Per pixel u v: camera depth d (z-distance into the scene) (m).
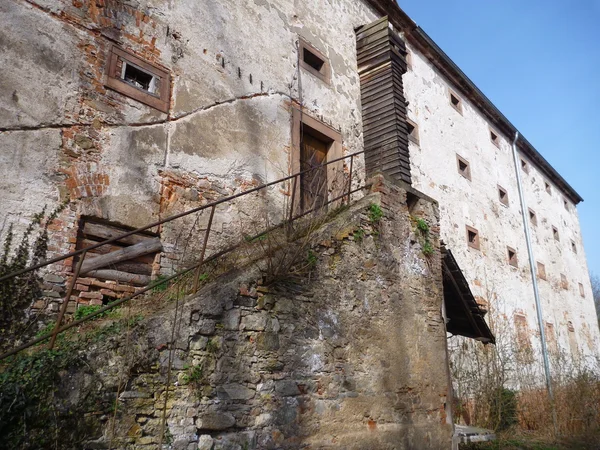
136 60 6.91
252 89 8.66
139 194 6.48
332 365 5.41
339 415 5.29
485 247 16.56
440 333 7.18
